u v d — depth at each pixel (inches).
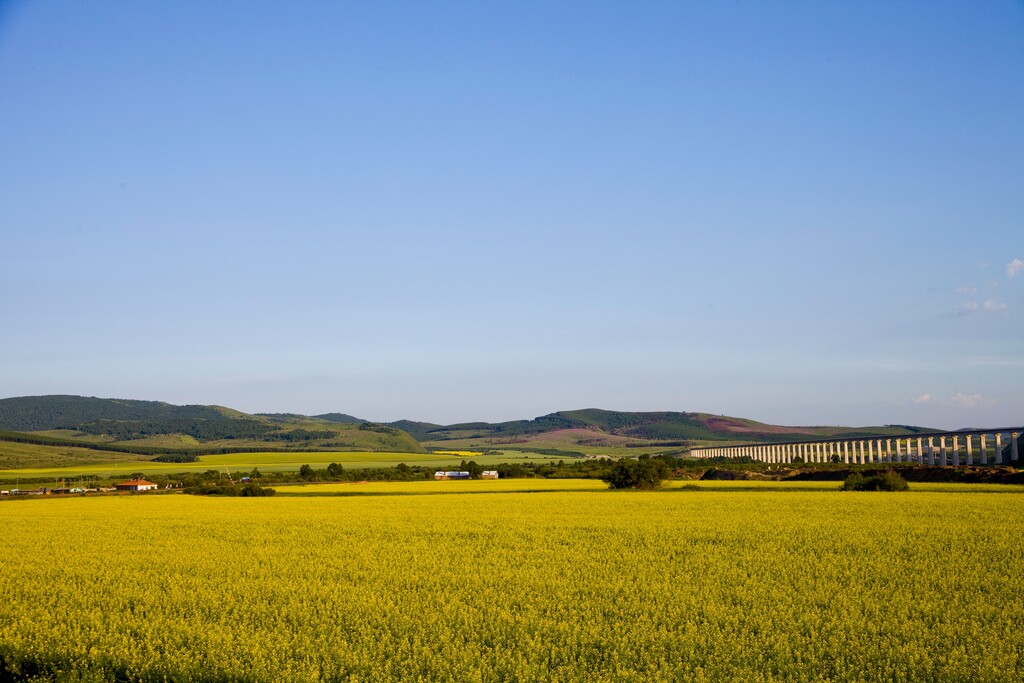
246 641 828.0
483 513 2165.4
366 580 1165.1
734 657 772.6
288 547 1514.5
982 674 721.0
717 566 1238.9
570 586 1104.2
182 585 1149.1
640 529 1701.5
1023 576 1142.3
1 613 984.9
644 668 756.6
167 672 764.0
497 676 738.2
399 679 741.3
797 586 1088.8
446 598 1040.2
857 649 795.4
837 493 2768.2
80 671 784.3
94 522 2063.2
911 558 1305.4
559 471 5388.8
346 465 7288.4
